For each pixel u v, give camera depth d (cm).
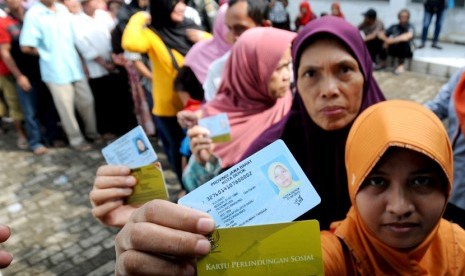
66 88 482
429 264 92
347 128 138
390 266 91
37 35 450
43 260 330
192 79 298
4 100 542
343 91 130
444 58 697
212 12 466
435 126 89
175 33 339
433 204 84
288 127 150
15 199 417
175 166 372
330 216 142
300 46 135
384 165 85
